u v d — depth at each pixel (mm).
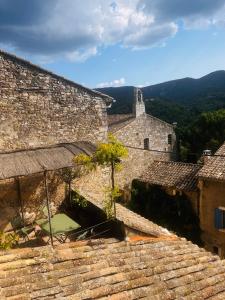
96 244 7914
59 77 12273
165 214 19703
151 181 20844
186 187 18344
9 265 5945
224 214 16125
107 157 9914
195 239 17703
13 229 11391
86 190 13297
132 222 10094
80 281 5793
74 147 11664
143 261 6980
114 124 25734
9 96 11109
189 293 6098
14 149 11328
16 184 11461
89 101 13289
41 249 6656
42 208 12125
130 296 5617
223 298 6164
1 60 10836
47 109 12070
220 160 16672
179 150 30078
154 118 26906
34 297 5152
